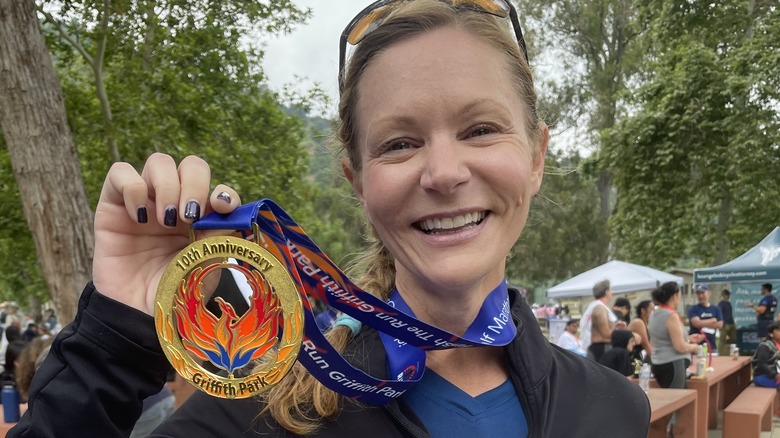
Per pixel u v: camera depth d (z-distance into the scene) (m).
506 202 1.02
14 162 5.46
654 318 7.06
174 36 10.09
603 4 22.73
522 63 1.12
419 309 1.12
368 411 1.03
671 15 15.14
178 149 9.60
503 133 1.03
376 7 1.09
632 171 15.17
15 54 5.31
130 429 0.95
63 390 0.91
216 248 0.87
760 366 8.80
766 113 13.20
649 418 1.25
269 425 1.00
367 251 1.30
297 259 0.94
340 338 1.14
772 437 7.61
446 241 1.00
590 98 22.88
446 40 1.01
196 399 1.03
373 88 1.03
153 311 0.93
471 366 1.16
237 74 10.93
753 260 10.34
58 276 5.57
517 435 1.11
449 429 1.09
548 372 1.19
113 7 9.06
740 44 14.62
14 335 10.20
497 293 1.13
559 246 25.53
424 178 0.98
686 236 14.84
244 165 10.75
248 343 0.87
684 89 14.03
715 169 14.01
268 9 10.35
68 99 9.30
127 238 0.98
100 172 10.46
